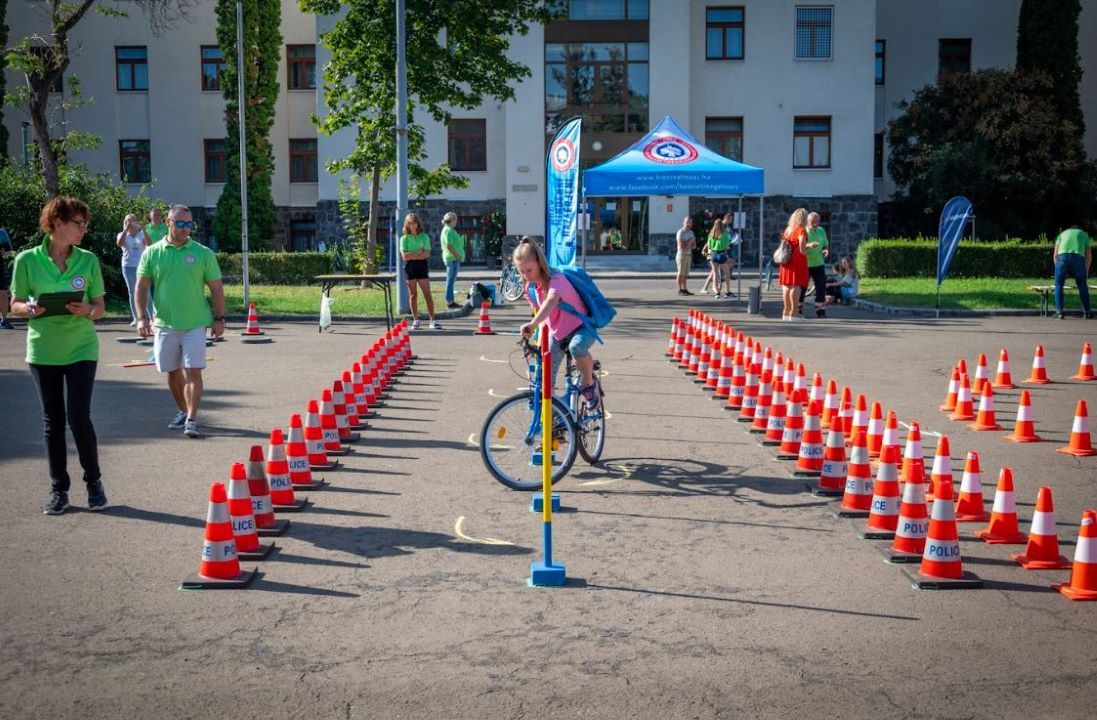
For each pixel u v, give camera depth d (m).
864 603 5.79
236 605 5.77
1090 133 45.53
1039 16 41.41
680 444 10.05
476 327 20.70
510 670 4.91
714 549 6.77
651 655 5.07
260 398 12.45
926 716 4.44
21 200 25.53
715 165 23.59
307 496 8.07
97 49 45.00
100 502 7.66
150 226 20.09
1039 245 30.81
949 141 41.16
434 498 8.04
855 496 7.62
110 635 5.34
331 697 4.63
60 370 7.53
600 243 42.94
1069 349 16.97
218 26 42.41
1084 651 5.12
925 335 18.97
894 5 44.66
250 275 32.97
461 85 41.66
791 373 11.79
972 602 5.80
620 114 42.25
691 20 42.38
